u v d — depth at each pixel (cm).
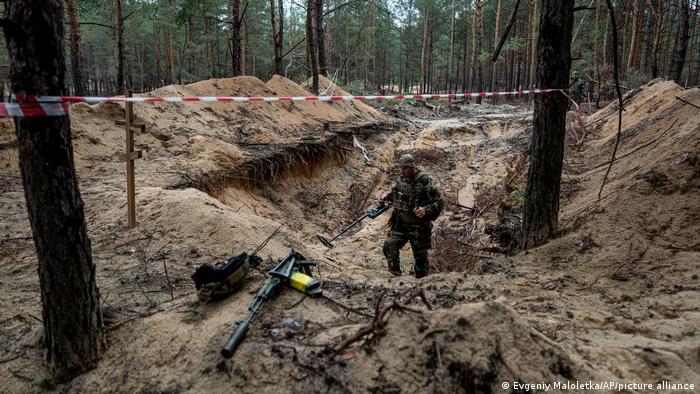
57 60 233
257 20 3450
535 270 441
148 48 4047
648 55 2392
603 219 495
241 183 853
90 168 738
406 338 235
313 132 1259
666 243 436
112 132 858
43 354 282
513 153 1302
